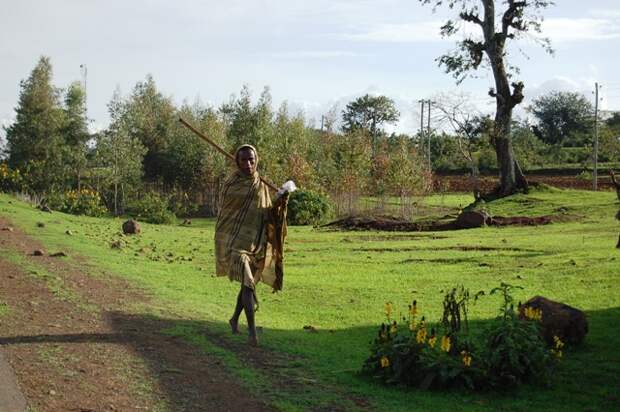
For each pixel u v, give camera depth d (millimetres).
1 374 5578
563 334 8055
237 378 6289
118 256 15062
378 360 6750
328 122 59344
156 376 6098
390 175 37625
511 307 7137
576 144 91188
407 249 18953
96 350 6711
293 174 39375
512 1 35281
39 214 25172
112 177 44938
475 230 24953
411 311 7008
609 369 7309
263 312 10172
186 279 12531
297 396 5953
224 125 51156
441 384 6496
